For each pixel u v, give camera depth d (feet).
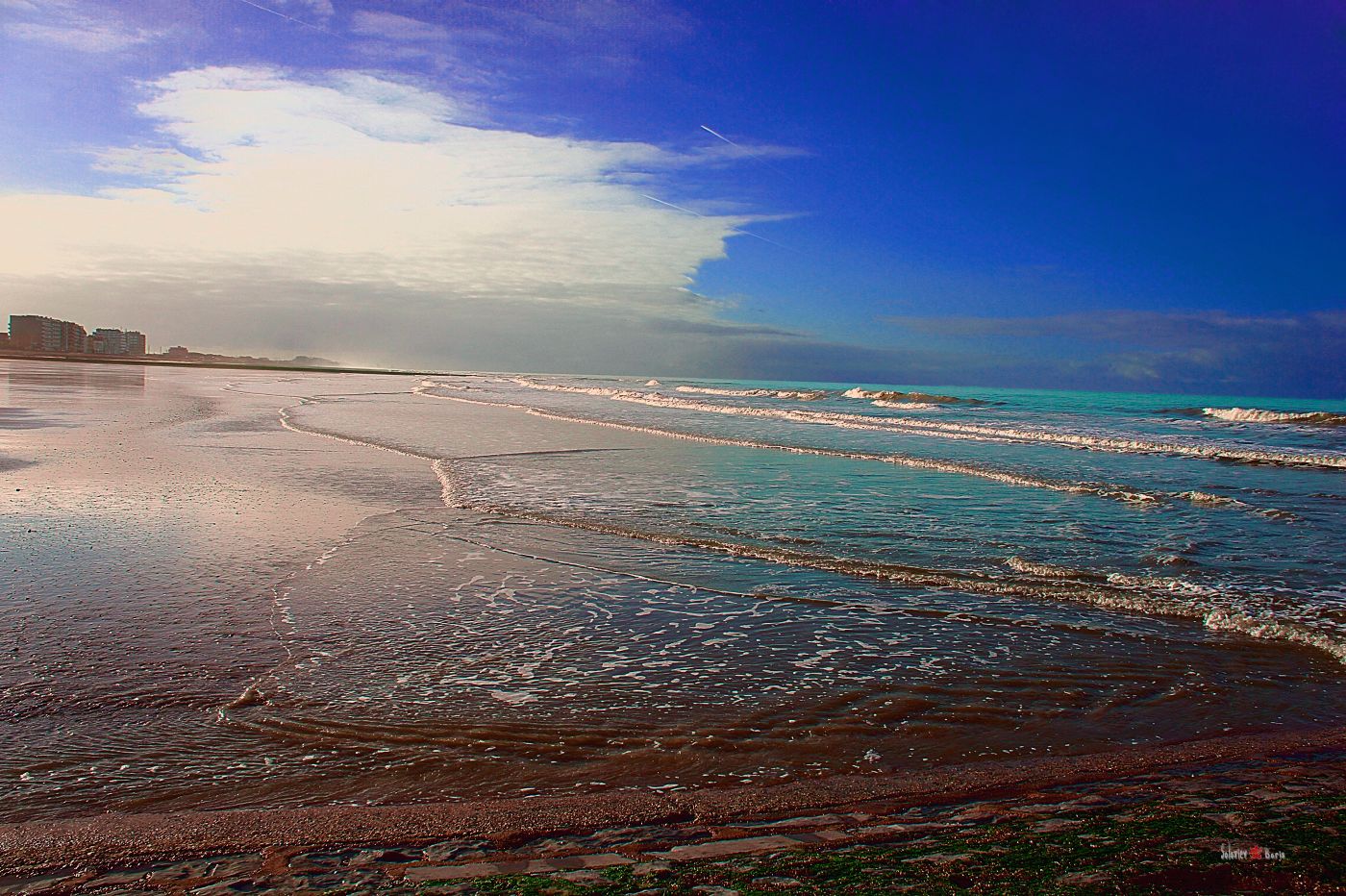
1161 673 17.65
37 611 19.99
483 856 9.80
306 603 21.53
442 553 27.76
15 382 139.85
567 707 15.46
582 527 32.32
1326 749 13.75
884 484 43.88
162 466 46.19
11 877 9.39
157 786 12.00
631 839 10.29
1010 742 14.12
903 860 9.36
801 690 16.52
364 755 13.24
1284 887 8.59
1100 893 8.45
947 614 21.80
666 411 106.11
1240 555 28.25
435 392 169.27
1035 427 82.89
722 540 30.12
